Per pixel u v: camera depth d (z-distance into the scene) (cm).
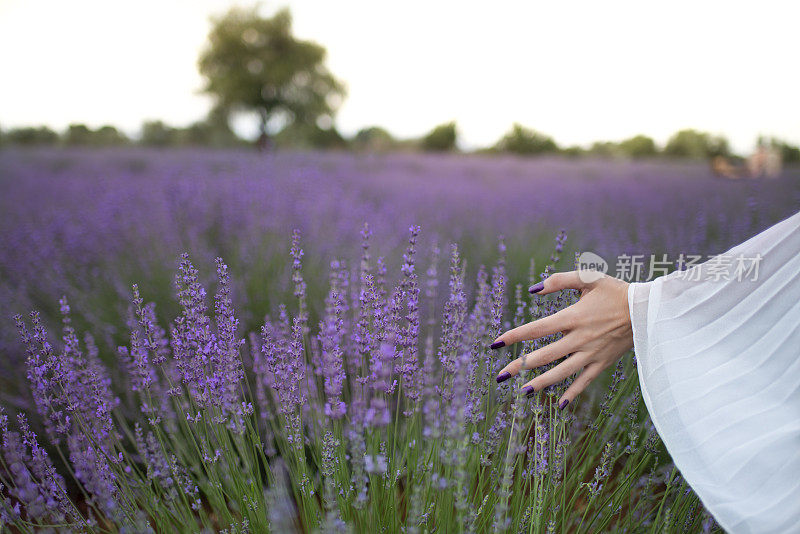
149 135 3191
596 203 735
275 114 3634
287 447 173
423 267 359
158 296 318
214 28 3422
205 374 162
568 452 162
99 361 202
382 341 159
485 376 165
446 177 1157
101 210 535
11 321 292
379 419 137
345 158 1462
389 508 149
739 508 102
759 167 902
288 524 137
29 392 244
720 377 113
